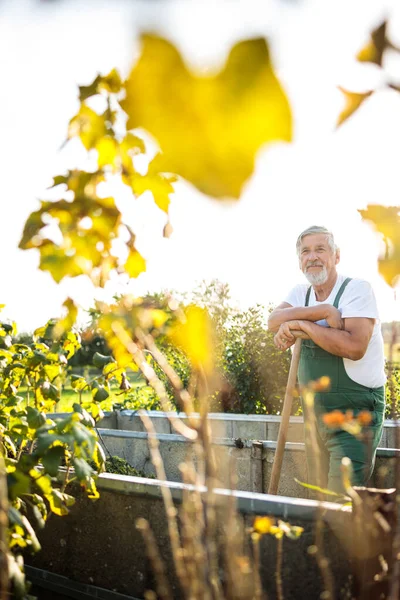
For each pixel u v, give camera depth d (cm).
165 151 36
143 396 606
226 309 545
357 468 276
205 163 35
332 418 137
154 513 199
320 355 300
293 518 173
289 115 34
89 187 119
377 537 151
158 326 110
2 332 277
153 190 122
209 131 34
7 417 257
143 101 35
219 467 367
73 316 134
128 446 411
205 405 107
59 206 119
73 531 223
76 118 107
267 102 33
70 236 121
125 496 207
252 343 589
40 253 121
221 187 35
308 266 317
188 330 103
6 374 266
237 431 473
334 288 319
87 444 184
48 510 231
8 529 161
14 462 189
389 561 150
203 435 108
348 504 166
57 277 116
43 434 181
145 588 201
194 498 116
